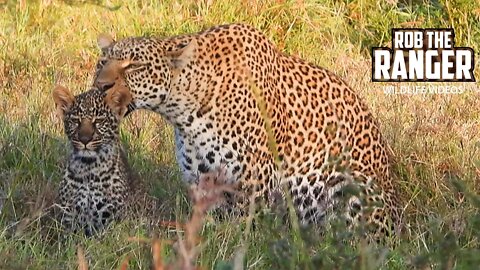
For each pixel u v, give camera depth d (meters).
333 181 11.83
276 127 11.49
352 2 19.70
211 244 10.02
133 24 18.83
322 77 12.00
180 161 11.55
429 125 14.40
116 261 9.88
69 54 17.55
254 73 11.34
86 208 11.28
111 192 11.31
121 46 11.14
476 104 15.84
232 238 10.17
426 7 19.50
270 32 18.70
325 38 19.00
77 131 11.06
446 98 16.31
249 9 18.92
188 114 11.23
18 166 12.80
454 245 8.27
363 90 16.59
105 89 11.05
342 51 18.55
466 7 18.80
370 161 12.12
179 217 10.91
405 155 13.36
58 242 10.58
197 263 9.64
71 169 11.30
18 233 10.20
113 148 11.33
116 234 10.60
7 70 16.70
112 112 11.16
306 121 11.74
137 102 11.19
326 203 11.42
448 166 13.11
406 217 12.02
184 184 11.91
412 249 10.33
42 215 11.05
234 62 11.28
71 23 18.83
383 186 12.12
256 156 11.34
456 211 10.99
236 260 7.32
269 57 11.60
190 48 11.09
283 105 11.61
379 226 11.46
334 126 11.89
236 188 11.27
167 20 18.80
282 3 19.00
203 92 11.19
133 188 11.62
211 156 11.33
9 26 18.61
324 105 11.88
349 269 8.21
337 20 19.31
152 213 11.33
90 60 17.36
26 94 15.27
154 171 12.99
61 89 11.23
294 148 11.70
